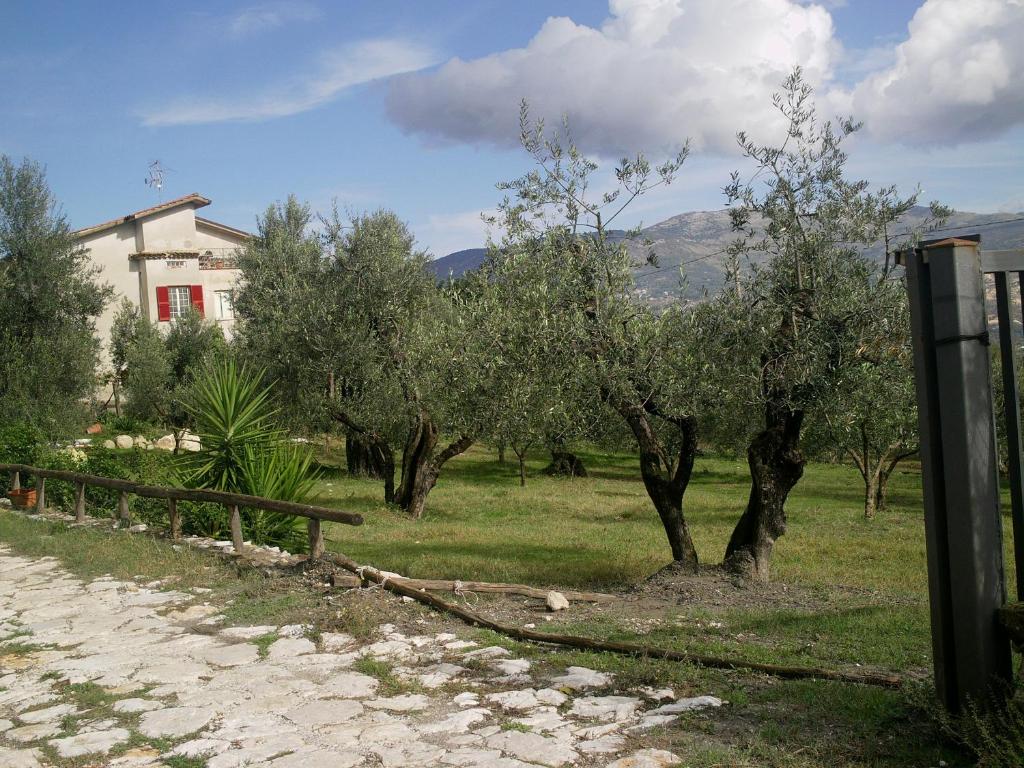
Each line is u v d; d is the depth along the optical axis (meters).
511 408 11.95
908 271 4.12
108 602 8.33
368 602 7.73
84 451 20.38
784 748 4.16
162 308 43.12
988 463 3.92
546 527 17.94
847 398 8.99
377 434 21.80
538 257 10.24
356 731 4.70
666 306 9.62
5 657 6.50
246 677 5.82
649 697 5.07
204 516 12.58
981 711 3.88
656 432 11.69
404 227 22.95
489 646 6.42
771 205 9.31
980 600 3.88
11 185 23.83
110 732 4.80
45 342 23.34
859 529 17.95
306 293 20.64
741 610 8.02
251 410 13.57
